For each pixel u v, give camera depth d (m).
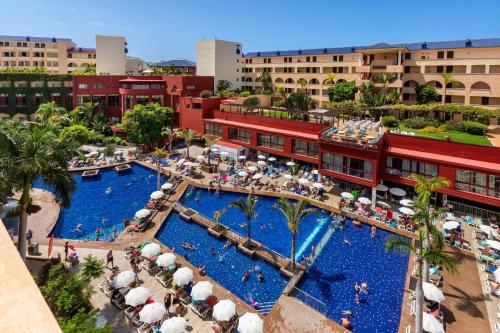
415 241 29.91
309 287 24.58
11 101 68.94
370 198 38.78
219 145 54.28
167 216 34.94
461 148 34.59
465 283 24.12
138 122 56.47
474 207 33.81
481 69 66.56
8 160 21.31
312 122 48.03
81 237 31.67
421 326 18.41
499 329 19.78
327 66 84.94
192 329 19.92
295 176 45.34
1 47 95.81
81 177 46.09
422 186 24.95
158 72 90.06
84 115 65.25
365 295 23.62
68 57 101.44
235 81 91.62
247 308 22.11
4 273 2.53
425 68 71.94
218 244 30.42
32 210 23.36
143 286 23.80
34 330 2.00
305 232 32.81
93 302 21.70
